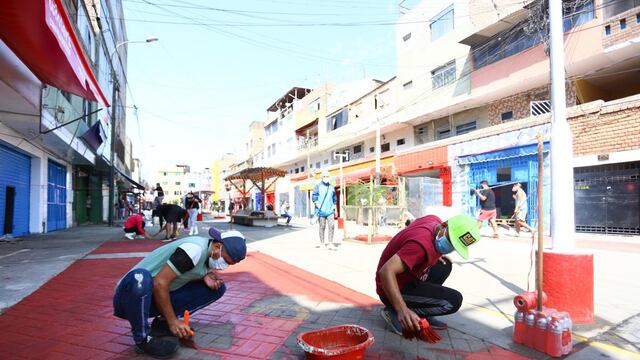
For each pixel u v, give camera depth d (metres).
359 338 2.85
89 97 8.46
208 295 3.28
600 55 13.19
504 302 4.38
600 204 12.20
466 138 16.86
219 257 2.96
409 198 17.84
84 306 4.13
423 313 3.31
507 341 3.22
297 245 9.83
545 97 16.17
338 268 6.46
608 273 5.96
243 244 3.00
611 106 11.81
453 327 3.56
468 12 18.84
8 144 11.15
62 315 3.83
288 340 3.23
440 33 20.56
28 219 13.67
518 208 11.68
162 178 96.50
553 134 3.88
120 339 3.21
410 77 22.23
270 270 6.28
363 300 4.45
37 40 5.71
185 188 97.31
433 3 21.00
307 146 35.62
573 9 13.95
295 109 39.50
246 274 5.96
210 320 3.74
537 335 3.02
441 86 19.98
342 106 30.12
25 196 13.36
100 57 17.08
